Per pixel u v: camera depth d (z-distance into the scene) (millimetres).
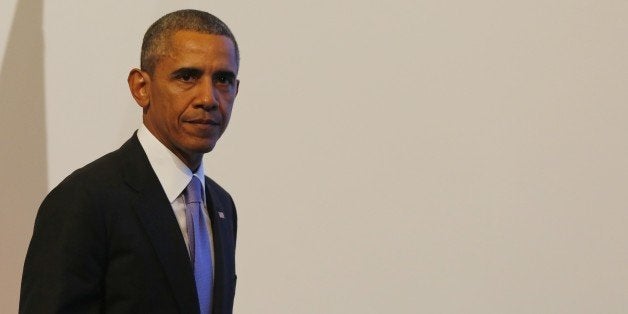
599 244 7238
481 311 7234
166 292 3598
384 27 7230
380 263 7211
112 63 6926
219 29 3744
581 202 7246
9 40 6770
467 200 7246
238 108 7102
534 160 7219
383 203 7223
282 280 7152
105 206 3572
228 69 3703
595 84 7250
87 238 3500
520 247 7223
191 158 3842
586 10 7223
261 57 7117
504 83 7254
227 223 4094
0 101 6742
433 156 7238
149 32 3807
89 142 6895
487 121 7250
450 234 7234
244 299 7105
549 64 7211
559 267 7223
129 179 3703
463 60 7246
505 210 7250
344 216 7203
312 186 7180
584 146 7223
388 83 7230
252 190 7121
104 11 6926
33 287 3479
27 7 6801
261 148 7129
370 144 7223
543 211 7223
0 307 6738
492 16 7262
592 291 7223
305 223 7180
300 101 7172
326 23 7191
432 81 7238
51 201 3609
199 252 3779
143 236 3609
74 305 3447
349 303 7195
